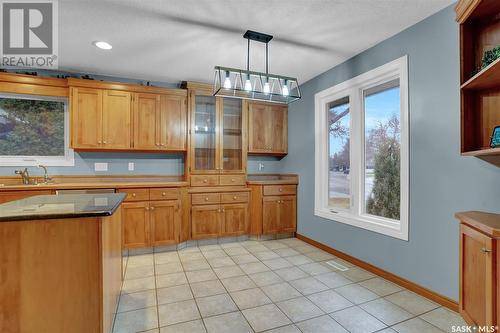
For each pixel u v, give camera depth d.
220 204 4.00
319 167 3.79
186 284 2.60
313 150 3.92
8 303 1.37
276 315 2.07
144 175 4.09
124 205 3.42
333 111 3.71
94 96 3.55
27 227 1.39
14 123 3.53
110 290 1.79
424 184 2.37
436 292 2.26
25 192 3.08
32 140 3.60
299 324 1.95
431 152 2.30
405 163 2.53
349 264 3.14
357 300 2.30
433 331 1.86
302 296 2.37
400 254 2.58
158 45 2.87
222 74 3.55
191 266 3.07
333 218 3.46
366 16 2.31
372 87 3.05
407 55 2.51
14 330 1.38
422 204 2.38
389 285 2.58
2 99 3.48
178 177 4.27
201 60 3.27
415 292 2.42
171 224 3.64
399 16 2.32
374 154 3.08
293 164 4.45
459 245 1.90
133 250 3.47
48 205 1.69
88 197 2.13
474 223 1.59
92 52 3.04
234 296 2.36
